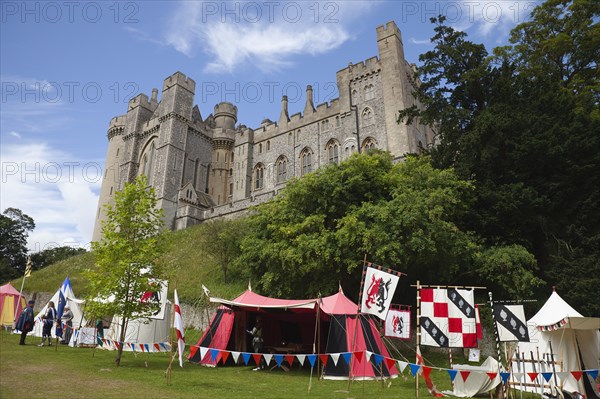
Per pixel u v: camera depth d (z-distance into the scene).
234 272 27.58
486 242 21.81
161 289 14.34
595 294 17.41
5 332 22.48
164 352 18.39
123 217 14.30
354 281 21.09
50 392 8.47
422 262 19.20
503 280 18.55
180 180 50.91
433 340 10.67
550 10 31.84
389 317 11.74
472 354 17.50
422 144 44.53
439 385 12.39
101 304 13.55
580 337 12.22
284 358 16.11
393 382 12.63
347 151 45.25
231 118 62.62
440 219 18.77
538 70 29.38
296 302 14.86
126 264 13.31
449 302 10.88
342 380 12.78
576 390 11.38
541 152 20.73
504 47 33.72
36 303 35.06
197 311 24.62
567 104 22.95
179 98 53.47
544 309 12.69
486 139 21.98
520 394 10.94
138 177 15.29
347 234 17.88
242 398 9.27
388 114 42.84
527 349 12.98
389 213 17.89
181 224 46.59
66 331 18.78
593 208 20.08
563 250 19.92
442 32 27.08
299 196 21.47
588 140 20.52
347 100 47.16
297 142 51.62
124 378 10.87
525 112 22.83
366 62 46.84
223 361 15.54
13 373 10.34
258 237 22.92
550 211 21.00
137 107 58.38
